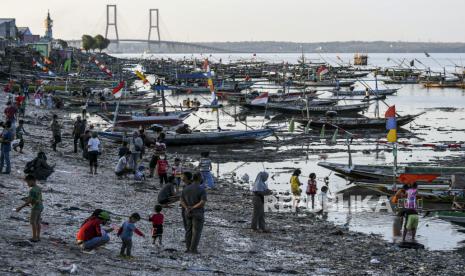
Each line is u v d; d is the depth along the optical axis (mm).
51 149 46719
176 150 56844
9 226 22609
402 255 25828
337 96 110562
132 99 92562
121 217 27625
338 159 52562
